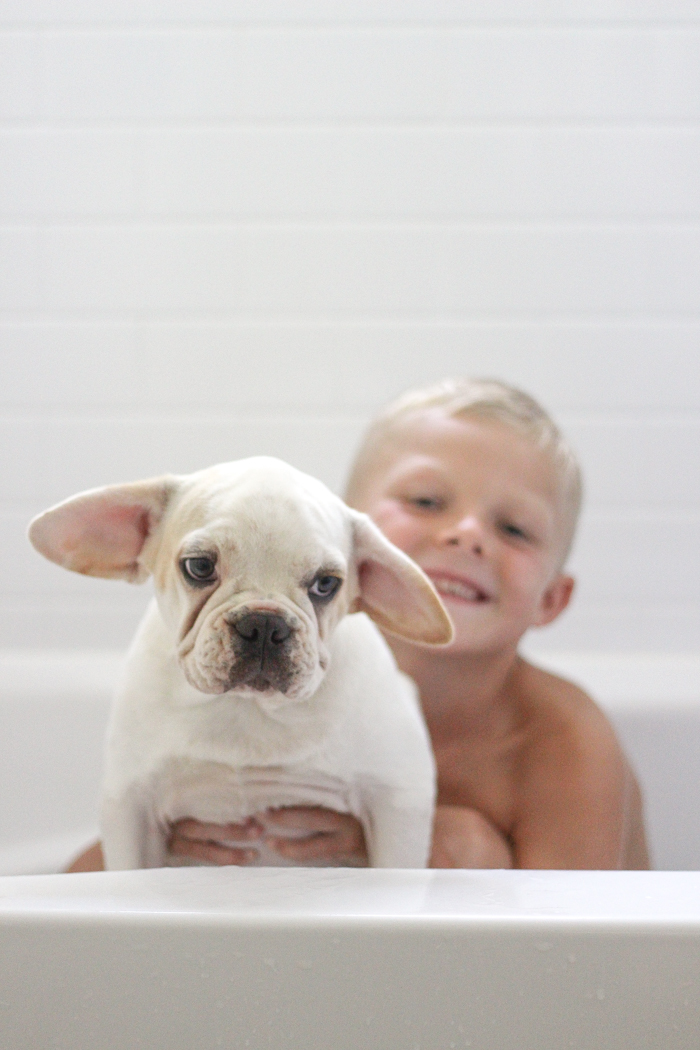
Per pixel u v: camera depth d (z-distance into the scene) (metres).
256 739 0.72
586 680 1.48
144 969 0.47
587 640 1.92
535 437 1.19
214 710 0.71
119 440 1.92
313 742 0.72
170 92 1.91
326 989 0.47
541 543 1.16
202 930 0.47
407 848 0.76
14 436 1.92
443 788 1.14
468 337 1.92
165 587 0.70
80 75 1.92
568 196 1.92
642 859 1.22
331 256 1.92
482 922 0.47
